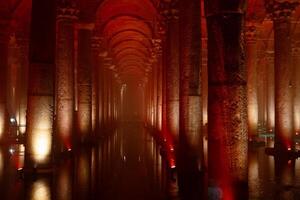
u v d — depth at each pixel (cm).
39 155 1126
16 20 2123
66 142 1574
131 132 3531
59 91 1570
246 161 652
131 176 1165
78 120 2003
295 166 1305
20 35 2220
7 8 1947
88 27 2044
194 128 1172
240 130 646
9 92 2477
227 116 646
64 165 1369
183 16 1167
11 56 2436
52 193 914
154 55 2769
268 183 1016
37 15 1132
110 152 1811
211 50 662
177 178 1126
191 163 1170
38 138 1125
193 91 1170
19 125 2270
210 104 664
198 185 1019
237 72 645
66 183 1038
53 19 1154
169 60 1516
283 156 1557
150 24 2731
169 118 1520
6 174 1152
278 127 1583
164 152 1717
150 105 3606
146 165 1399
